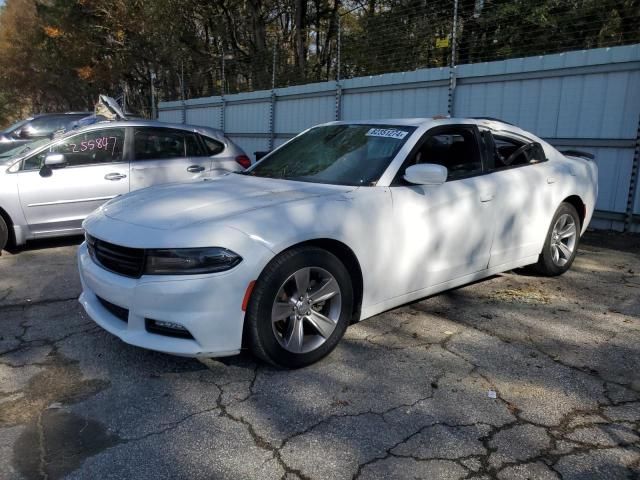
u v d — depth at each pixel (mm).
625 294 4773
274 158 4695
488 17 11523
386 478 2352
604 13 10141
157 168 6973
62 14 23281
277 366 3285
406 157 3930
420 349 3643
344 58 13461
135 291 3051
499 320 4156
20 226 6172
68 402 2992
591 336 3863
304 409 2908
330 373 3312
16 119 46219
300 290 3268
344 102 10695
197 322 2967
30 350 3654
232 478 2361
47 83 34781
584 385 3166
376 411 2885
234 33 21969
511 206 4504
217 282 2959
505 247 4555
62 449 2566
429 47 12148
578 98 7289
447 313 4293
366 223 3514
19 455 2516
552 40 11008
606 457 2496
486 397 3029
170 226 3123
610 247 6504
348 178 3893
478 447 2572
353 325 4047
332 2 20375
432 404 2955
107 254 3277
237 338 3072
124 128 6902
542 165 4965
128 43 22812
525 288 4926
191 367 3395
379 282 3658
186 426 2758
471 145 4441
